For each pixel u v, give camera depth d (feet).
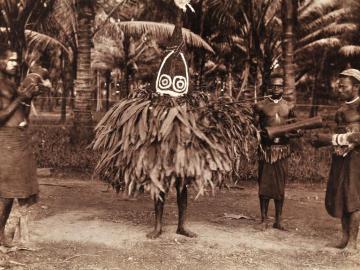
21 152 13.58
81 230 16.16
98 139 15.28
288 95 32.07
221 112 15.23
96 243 14.76
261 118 17.01
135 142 14.44
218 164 14.44
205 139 14.30
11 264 12.74
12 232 14.97
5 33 38.11
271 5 48.16
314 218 18.57
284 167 16.62
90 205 20.12
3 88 13.43
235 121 15.56
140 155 14.21
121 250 14.14
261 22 48.85
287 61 32.09
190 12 45.62
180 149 14.07
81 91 34.17
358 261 13.55
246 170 26.40
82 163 29.22
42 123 58.34
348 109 14.61
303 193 23.98
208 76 65.31
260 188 16.70
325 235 16.24
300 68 78.33
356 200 14.11
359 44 68.44
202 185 14.11
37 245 14.44
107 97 83.97
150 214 18.63
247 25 49.49
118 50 75.31
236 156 15.25
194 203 21.07
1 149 13.37
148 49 70.44
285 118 16.74
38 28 44.45
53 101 90.84
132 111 14.75
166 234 15.79
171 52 15.26
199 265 13.01
